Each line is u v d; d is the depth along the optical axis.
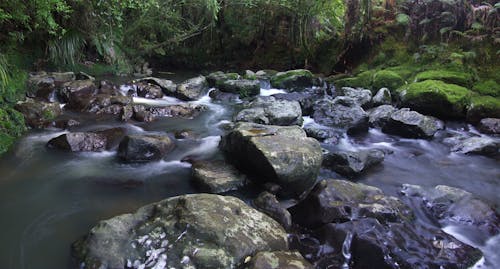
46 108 6.77
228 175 4.79
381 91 8.84
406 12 10.58
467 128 7.44
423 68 9.47
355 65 11.44
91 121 6.89
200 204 3.49
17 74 7.48
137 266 2.96
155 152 5.42
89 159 5.36
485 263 3.51
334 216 3.86
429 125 6.93
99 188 4.64
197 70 13.34
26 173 4.88
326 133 6.58
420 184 5.16
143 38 12.32
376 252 3.36
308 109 7.95
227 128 6.85
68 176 4.87
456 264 3.35
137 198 4.46
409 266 3.26
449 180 5.32
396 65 10.28
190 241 3.12
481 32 9.12
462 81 8.48
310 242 3.69
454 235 3.95
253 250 3.15
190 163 5.38
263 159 4.43
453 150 6.33
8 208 4.13
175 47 13.06
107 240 3.15
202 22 12.65
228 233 3.20
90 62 10.34
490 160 6.00
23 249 3.50
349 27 11.36
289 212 4.15
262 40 13.09
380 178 5.27
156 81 9.40
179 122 7.26
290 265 2.99
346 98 7.87
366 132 7.24
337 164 5.32
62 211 4.12
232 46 13.38
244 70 13.17
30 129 6.22
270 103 7.77
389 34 10.75
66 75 8.72
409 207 4.31
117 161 5.34
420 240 3.61
